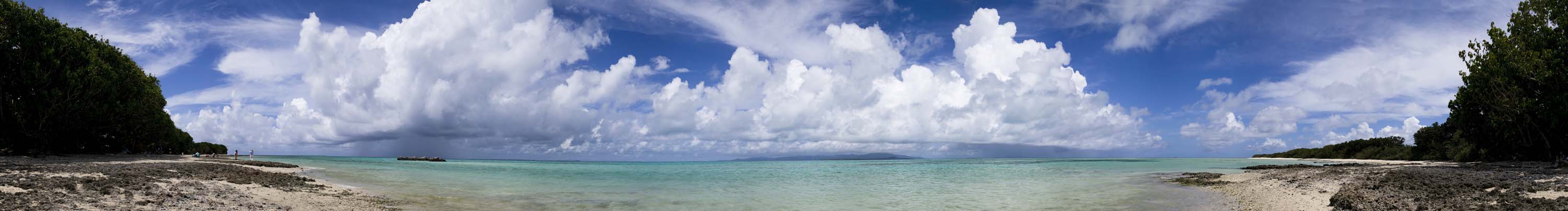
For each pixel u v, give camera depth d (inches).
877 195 961.5
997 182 1272.1
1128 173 1557.6
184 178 882.8
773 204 826.8
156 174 944.3
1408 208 588.7
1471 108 1792.6
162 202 588.1
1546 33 1397.6
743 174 1654.8
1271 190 895.1
